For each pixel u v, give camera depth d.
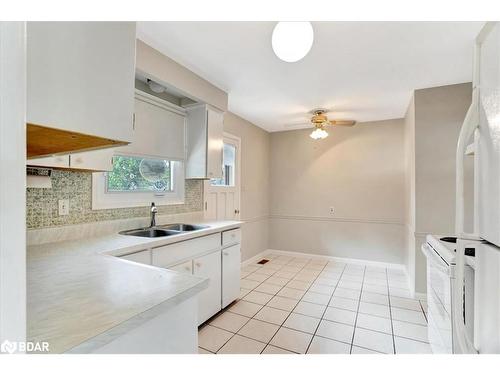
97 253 1.41
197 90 2.56
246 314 2.55
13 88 0.42
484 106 0.78
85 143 0.89
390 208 4.09
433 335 1.77
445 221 2.82
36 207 1.69
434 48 2.05
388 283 3.41
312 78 2.61
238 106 3.51
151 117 2.45
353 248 4.35
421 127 2.91
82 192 1.96
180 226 2.67
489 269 0.74
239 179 4.06
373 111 3.69
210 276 2.38
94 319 0.67
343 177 4.43
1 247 0.40
